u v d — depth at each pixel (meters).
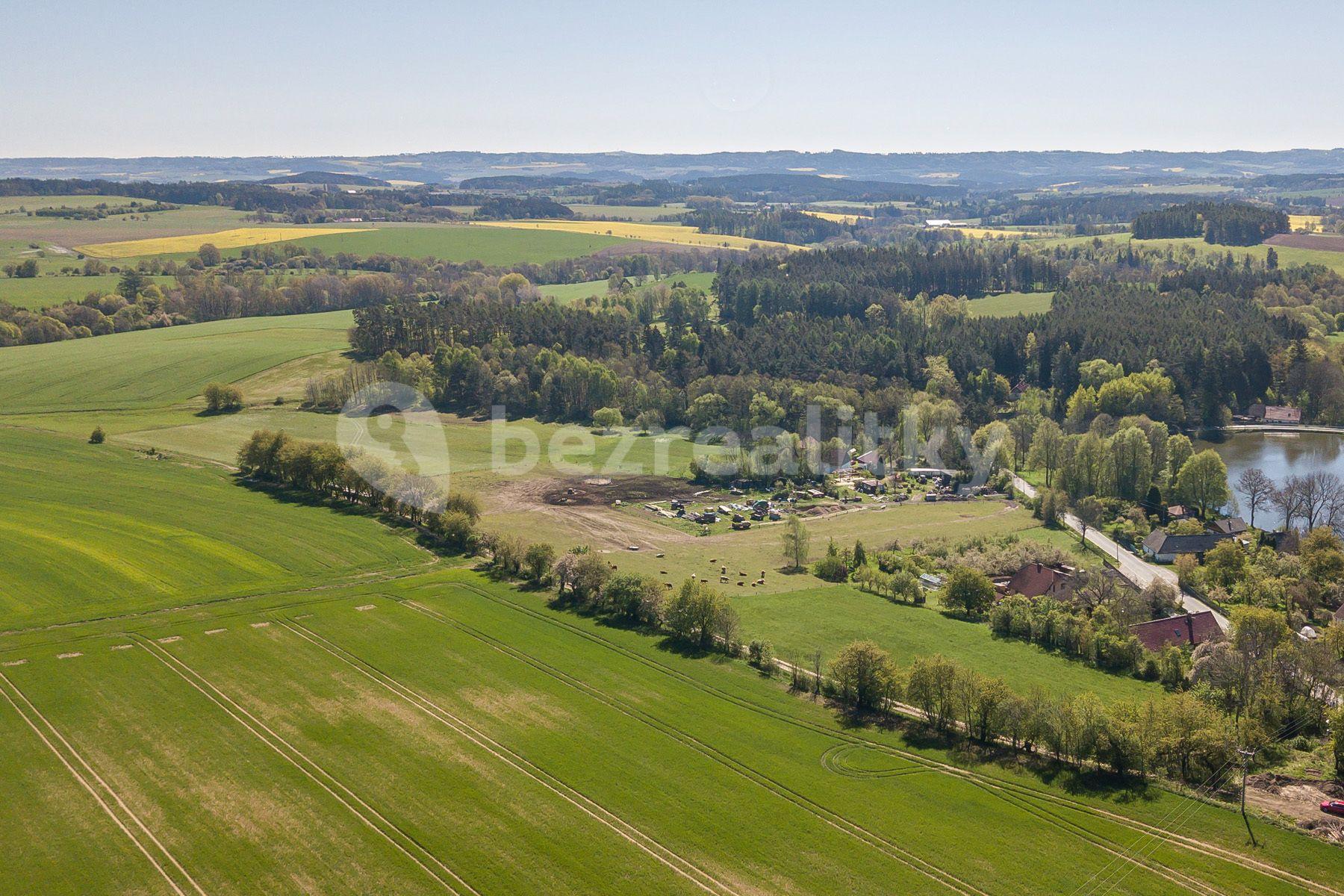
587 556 107.25
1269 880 57.88
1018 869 59.75
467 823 64.31
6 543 115.69
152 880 58.22
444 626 96.62
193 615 97.50
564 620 99.19
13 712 77.56
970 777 70.50
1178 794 67.38
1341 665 83.75
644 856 61.16
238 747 73.06
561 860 60.62
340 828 63.41
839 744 75.44
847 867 60.12
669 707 80.94
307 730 75.62
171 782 68.31
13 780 68.25
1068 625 94.62
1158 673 86.62
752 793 68.19
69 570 107.88
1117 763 69.81
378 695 81.75
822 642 95.50
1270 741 72.38
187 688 82.12
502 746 74.12
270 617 97.69
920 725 78.38
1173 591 105.69
